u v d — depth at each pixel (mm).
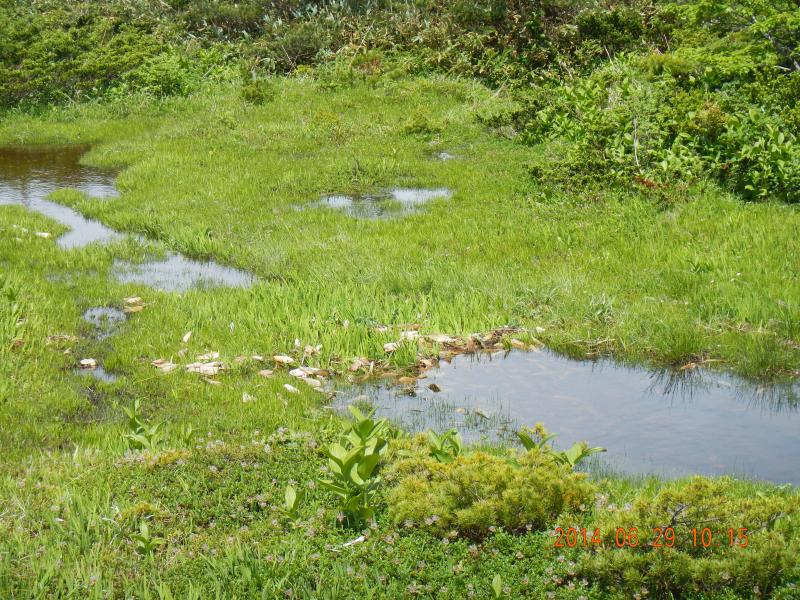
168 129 20062
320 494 5668
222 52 25766
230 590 4688
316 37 25516
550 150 16781
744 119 14031
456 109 20469
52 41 23578
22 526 5309
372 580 4793
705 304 9516
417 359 8562
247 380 8094
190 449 6395
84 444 6754
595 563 4684
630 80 17734
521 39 23719
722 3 17031
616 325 9164
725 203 12789
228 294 10273
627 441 7008
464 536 5188
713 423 7336
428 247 12047
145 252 12266
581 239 12008
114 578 4836
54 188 16125
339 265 11180
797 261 10633
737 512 4992
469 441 6965
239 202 14477
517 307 9711
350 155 17359
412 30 25438
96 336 9148
